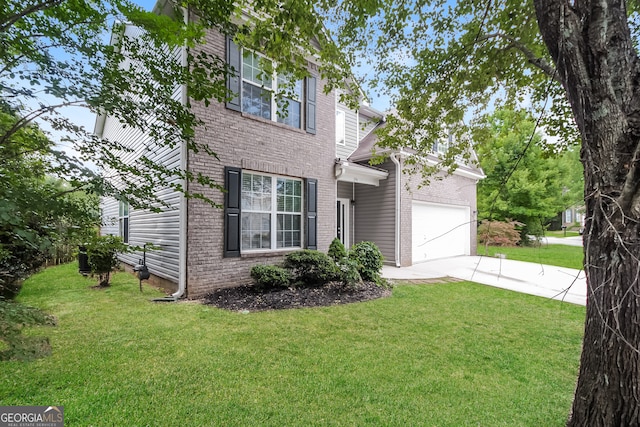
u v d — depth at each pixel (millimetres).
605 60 1831
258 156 6664
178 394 2520
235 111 6273
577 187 18750
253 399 2469
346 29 3605
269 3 2947
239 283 6309
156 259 6855
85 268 7617
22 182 2014
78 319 4410
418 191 10859
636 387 1810
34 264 5875
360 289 6238
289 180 7477
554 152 4387
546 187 17297
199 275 5758
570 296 6293
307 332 3975
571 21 1922
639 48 2861
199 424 2156
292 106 7523
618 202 1731
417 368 3049
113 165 2387
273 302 5293
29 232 1800
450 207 12867
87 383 2662
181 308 5004
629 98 1780
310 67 7770
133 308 5000
